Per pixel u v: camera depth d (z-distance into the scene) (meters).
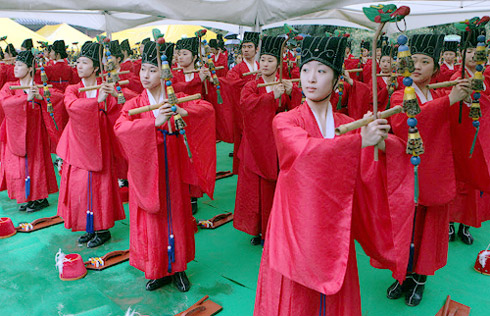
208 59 4.20
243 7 4.95
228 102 4.89
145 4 4.38
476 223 3.60
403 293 2.93
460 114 2.55
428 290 3.01
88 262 3.36
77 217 3.66
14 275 3.20
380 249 2.12
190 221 2.99
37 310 2.74
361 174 2.05
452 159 2.53
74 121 3.42
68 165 3.67
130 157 2.64
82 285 3.06
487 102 2.90
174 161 2.79
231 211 4.64
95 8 4.13
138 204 2.71
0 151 4.81
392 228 2.07
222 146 7.95
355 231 2.11
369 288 3.05
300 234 1.75
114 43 5.79
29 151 4.36
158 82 2.75
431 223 2.64
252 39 4.95
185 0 4.59
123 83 3.35
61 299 2.87
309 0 4.51
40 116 4.37
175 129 2.78
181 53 4.56
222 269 3.32
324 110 2.01
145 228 2.82
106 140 3.60
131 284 3.08
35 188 4.43
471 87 2.36
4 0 3.68
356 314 2.01
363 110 4.48
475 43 3.35
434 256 2.68
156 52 2.69
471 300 2.89
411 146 1.79
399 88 3.94
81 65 3.51
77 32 13.88
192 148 2.91
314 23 8.66
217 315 2.70
